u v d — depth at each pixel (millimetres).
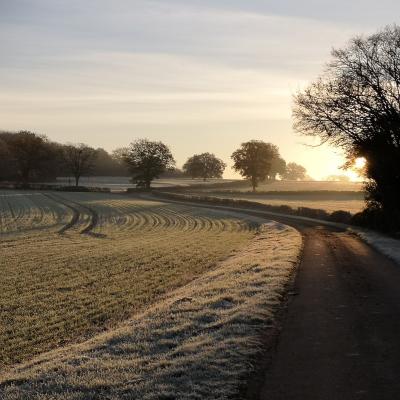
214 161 197625
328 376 8250
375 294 15172
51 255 31312
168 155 139875
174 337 10883
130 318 15078
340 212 54750
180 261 27828
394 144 36969
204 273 23469
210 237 42406
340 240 34500
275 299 14000
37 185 130875
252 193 126500
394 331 10992
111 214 70375
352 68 38531
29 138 138375
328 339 10367
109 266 26734
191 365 8672
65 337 14258
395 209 38344
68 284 22062
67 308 17781
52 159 144625
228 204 89125
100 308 17500
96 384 8070
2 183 134125
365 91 37719
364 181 42906
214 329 11188
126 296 19344
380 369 8570
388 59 37469
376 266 21297
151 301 18203
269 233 43000
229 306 13477
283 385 7879
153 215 69188
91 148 147125
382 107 36844
